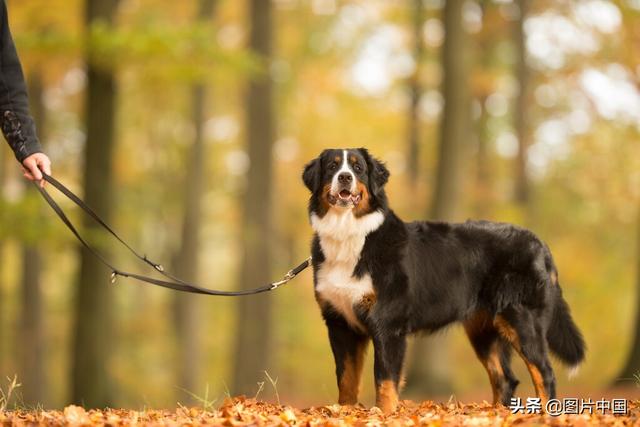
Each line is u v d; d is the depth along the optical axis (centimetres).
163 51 1166
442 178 1393
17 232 1181
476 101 2148
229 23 2105
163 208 2555
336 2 2195
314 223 587
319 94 2302
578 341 650
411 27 2225
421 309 590
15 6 1528
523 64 2044
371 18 2256
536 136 2361
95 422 482
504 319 618
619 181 2220
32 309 2011
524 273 619
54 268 2603
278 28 2236
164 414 557
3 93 509
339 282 573
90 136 1225
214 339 2616
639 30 1483
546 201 2442
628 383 1109
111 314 1224
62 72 1823
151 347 2528
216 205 2733
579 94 1925
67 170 2286
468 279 616
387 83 2417
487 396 1272
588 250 2333
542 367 611
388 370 569
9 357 2447
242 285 1670
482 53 2131
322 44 2258
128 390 2222
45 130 1959
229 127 2486
